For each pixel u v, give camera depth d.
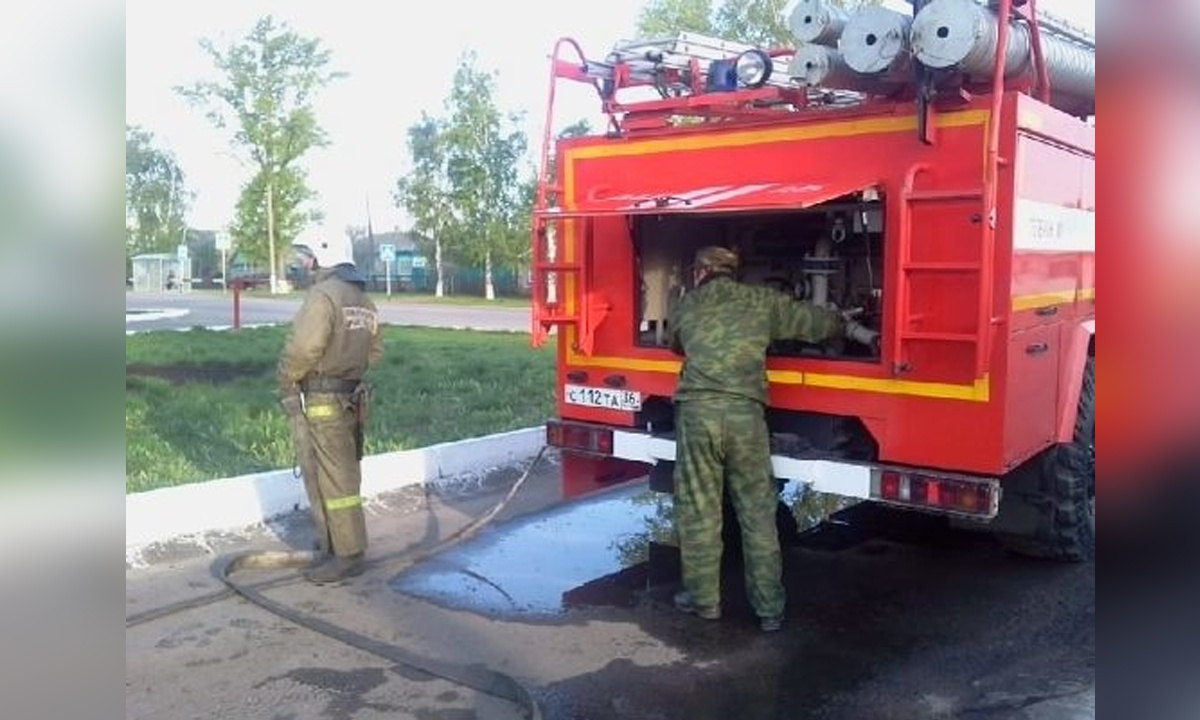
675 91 6.00
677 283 5.71
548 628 4.83
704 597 4.88
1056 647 4.56
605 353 5.66
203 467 7.38
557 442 5.76
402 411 10.05
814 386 4.83
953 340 4.32
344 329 5.36
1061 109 5.89
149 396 10.62
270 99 37.22
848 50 4.33
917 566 5.74
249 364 14.12
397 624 4.87
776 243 5.58
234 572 5.54
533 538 6.34
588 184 5.70
